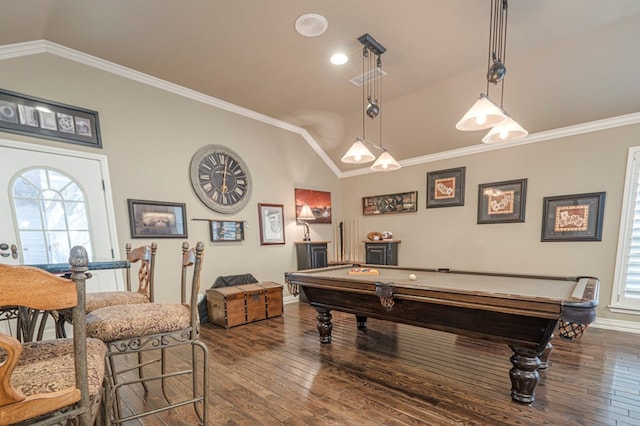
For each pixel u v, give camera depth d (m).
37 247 2.52
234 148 4.07
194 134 3.65
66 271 1.30
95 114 2.88
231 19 2.31
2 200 2.37
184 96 3.56
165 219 3.34
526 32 2.50
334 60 2.93
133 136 3.14
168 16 2.27
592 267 3.29
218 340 2.98
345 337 3.01
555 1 2.13
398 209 4.99
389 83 3.44
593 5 2.16
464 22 2.37
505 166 3.89
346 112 4.33
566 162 3.45
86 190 2.80
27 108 2.51
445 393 1.95
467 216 4.24
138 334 1.34
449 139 4.19
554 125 3.44
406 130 4.35
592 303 1.44
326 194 5.50
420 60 2.94
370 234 4.94
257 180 4.35
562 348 2.63
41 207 2.56
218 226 3.83
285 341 2.93
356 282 2.34
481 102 1.90
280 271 4.63
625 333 3.01
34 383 0.78
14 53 2.45
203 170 3.70
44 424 0.71
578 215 3.35
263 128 4.45
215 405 1.85
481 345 2.76
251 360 2.49
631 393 1.91
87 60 2.83
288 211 4.80
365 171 5.44
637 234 3.05
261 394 1.97
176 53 2.79
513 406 1.79
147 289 2.06
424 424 1.64
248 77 3.28
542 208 3.61
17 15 2.10
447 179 4.41
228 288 3.61
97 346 1.08
